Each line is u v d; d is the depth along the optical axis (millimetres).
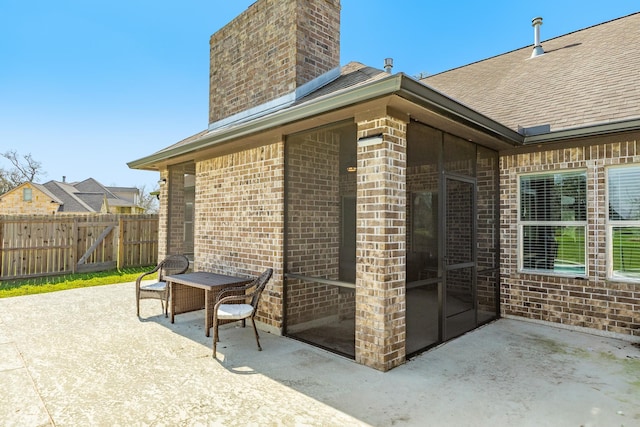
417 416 2861
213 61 8180
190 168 8328
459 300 5469
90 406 2998
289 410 2947
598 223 5016
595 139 5027
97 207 29062
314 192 5402
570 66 6883
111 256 10438
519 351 4316
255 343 4609
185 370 3734
